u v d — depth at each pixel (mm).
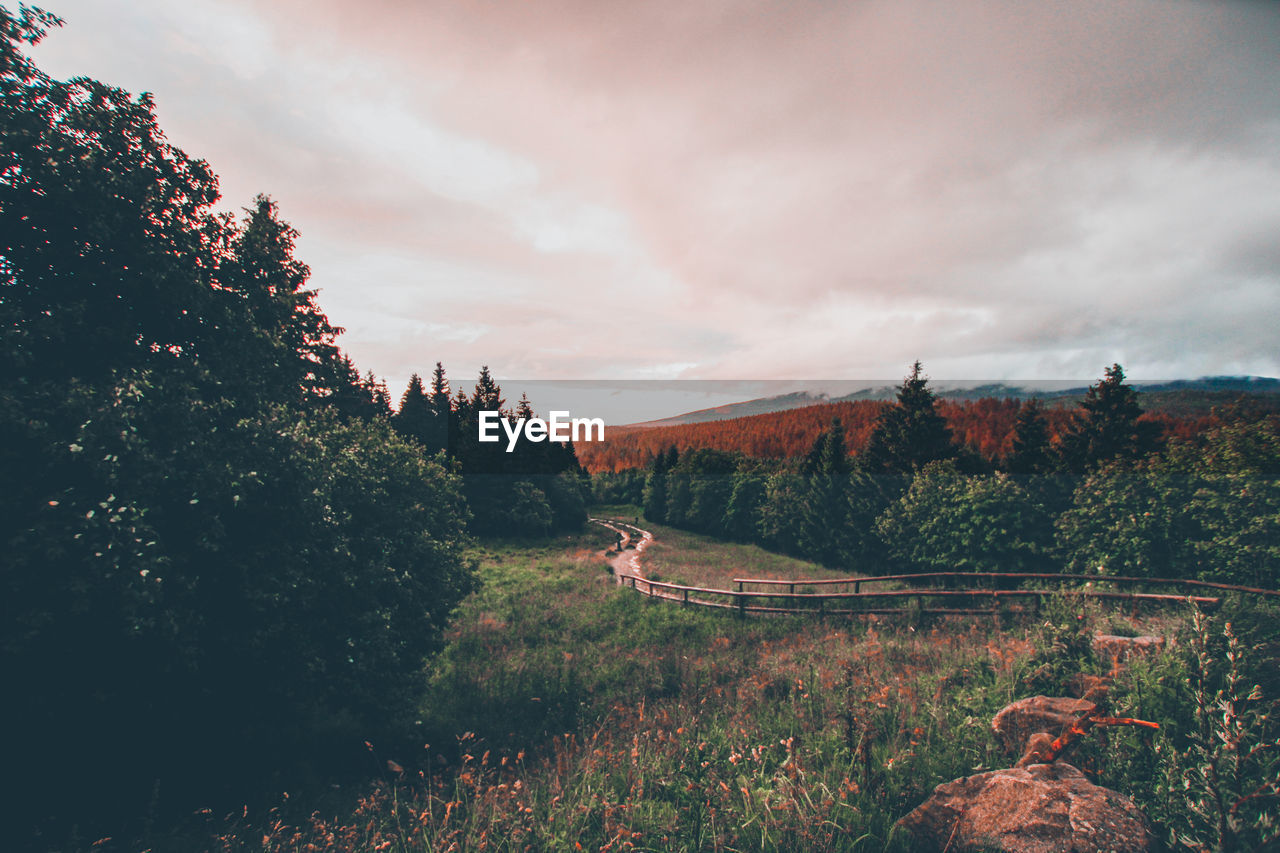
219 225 7238
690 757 4129
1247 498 10234
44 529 4289
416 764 7270
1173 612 8148
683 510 57219
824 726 5191
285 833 5016
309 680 6648
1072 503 15250
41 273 5586
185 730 6301
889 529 21359
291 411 7965
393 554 8414
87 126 5836
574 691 9867
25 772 5074
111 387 5004
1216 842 2484
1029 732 4133
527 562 30125
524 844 3582
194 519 5379
